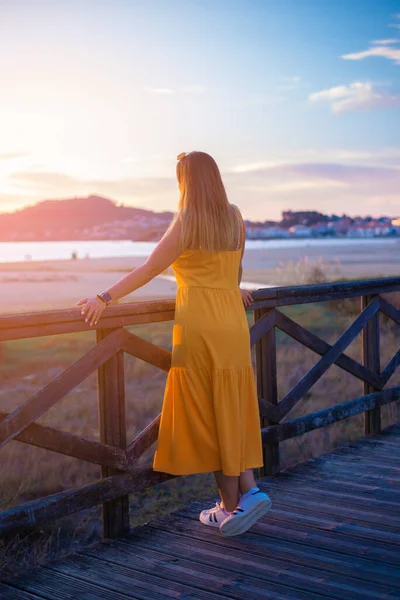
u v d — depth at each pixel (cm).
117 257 10338
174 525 334
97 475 538
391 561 284
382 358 980
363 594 256
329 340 1156
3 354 1064
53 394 283
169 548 305
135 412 712
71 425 664
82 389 838
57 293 3055
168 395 303
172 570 282
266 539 312
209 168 286
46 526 441
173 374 298
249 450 304
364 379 497
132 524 460
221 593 260
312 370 441
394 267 4469
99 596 261
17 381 909
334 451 469
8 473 519
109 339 308
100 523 459
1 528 265
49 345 1202
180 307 293
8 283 3856
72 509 293
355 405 485
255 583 268
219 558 293
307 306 1592
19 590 267
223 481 306
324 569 279
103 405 318
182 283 294
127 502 327
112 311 304
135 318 318
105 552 303
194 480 561
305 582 267
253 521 297
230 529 295
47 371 973
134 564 289
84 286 3619
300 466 434
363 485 391
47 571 285
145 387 839
